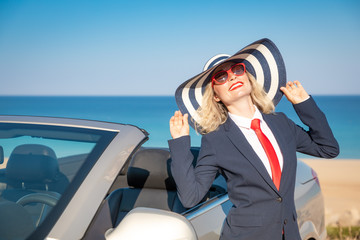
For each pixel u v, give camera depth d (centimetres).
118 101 17675
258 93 204
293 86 206
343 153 3828
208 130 192
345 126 6391
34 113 10475
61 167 159
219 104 201
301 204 259
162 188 261
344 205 1186
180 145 175
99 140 164
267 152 176
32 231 138
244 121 185
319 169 2405
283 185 172
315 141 196
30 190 160
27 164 166
